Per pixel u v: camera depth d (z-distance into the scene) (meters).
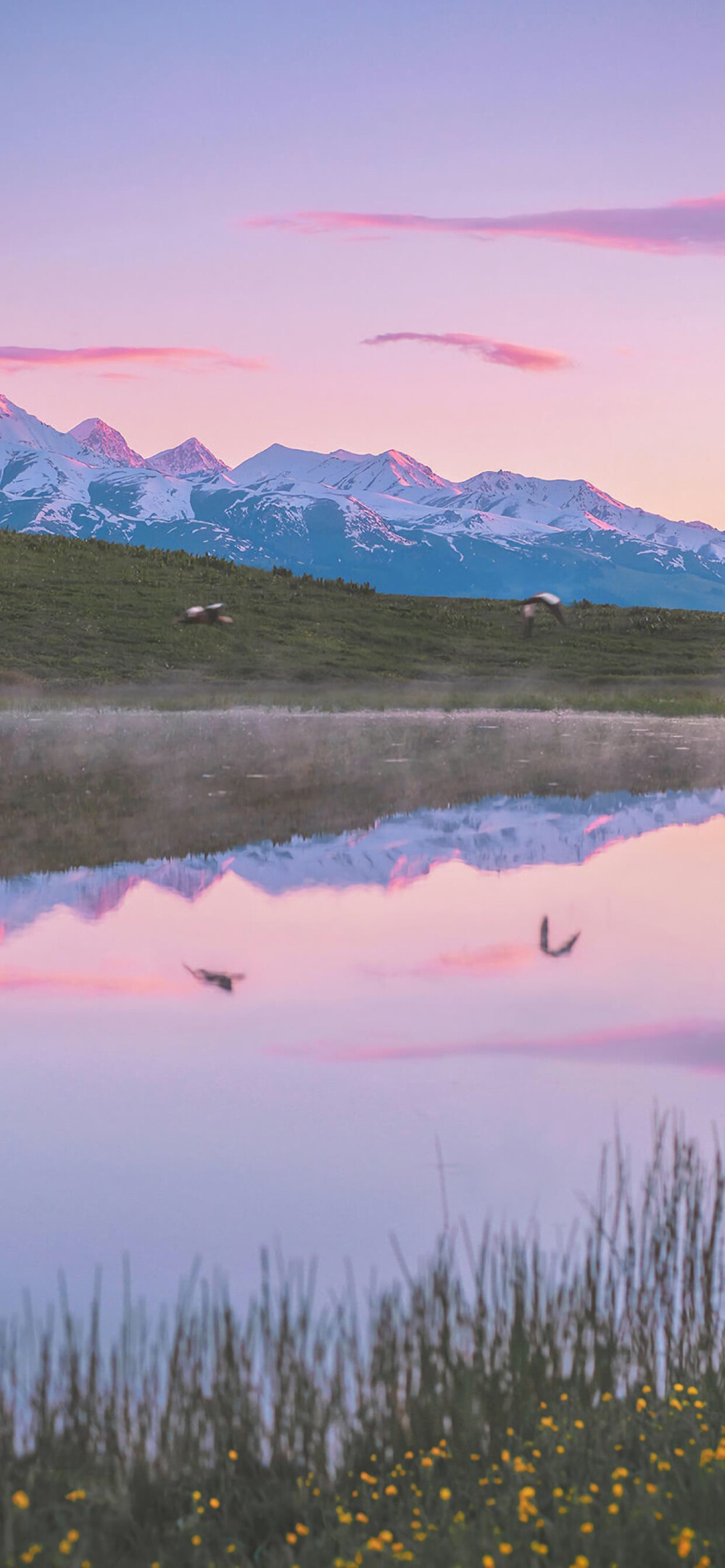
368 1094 9.66
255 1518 5.14
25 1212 7.70
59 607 78.69
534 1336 6.13
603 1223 7.52
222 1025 11.44
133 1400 5.77
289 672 71.62
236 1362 6.01
